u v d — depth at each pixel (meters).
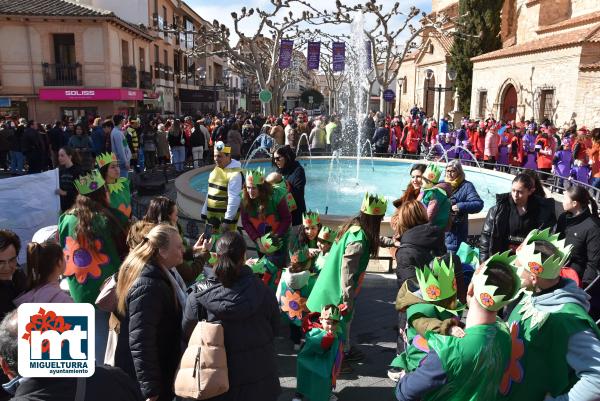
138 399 2.23
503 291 2.20
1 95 27.09
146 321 2.92
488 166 16.94
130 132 15.59
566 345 2.35
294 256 4.82
